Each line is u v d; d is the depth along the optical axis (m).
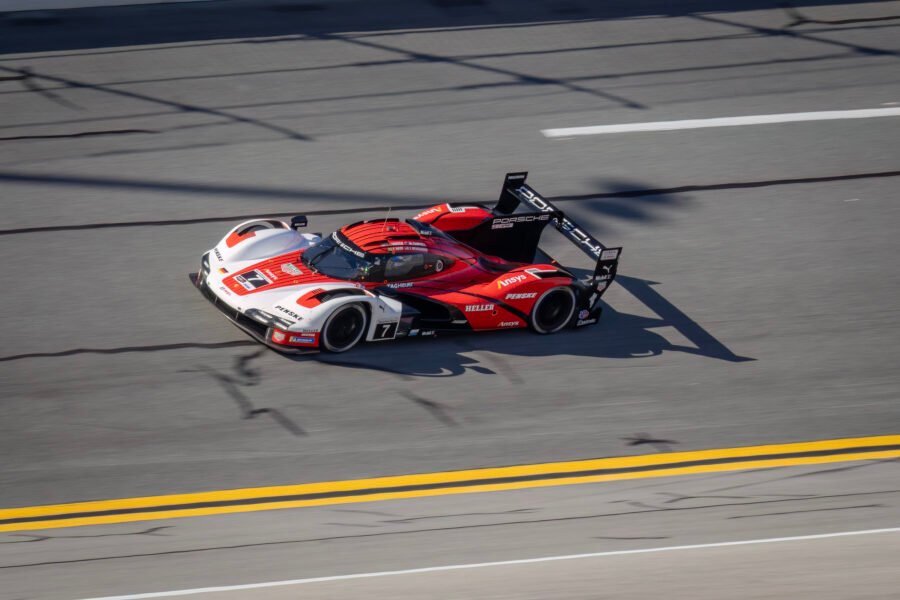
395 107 73.75
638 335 49.88
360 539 34.38
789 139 71.50
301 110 72.56
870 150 70.38
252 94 74.44
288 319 44.91
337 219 59.22
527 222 52.94
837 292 54.34
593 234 59.19
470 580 30.94
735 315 51.97
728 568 31.72
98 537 34.38
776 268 56.41
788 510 36.75
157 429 40.97
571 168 66.62
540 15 90.94
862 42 87.44
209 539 34.38
